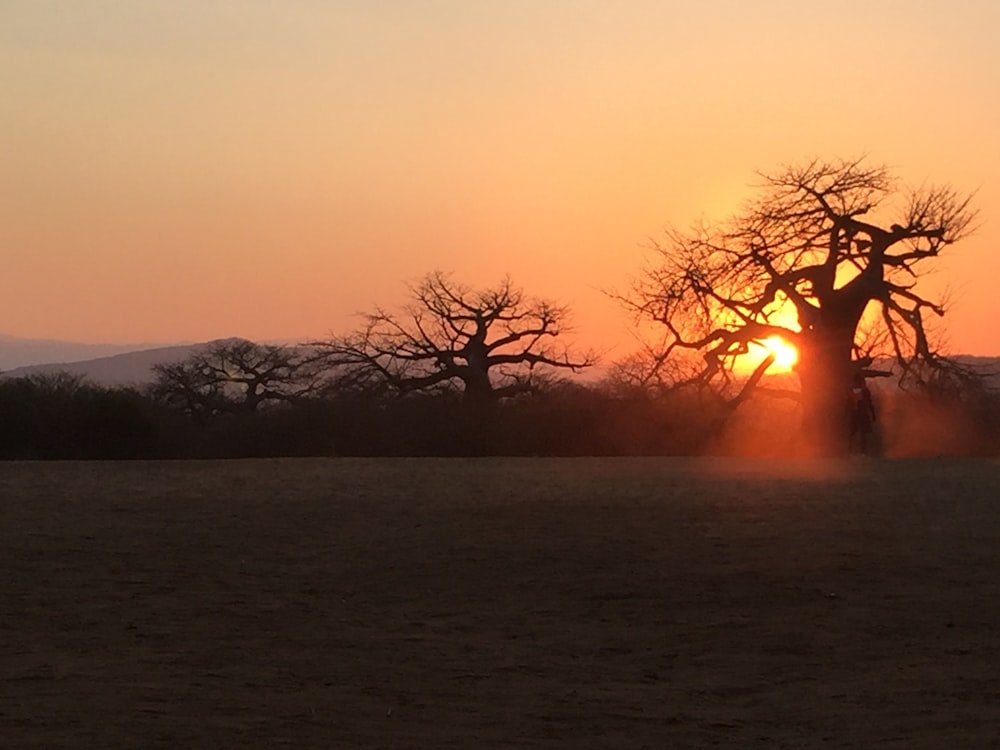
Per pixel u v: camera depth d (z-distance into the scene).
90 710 8.95
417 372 71.81
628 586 13.96
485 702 9.56
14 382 53.72
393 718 9.03
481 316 72.00
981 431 50.78
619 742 8.52
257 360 88.56
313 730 8.61
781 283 50.22
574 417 53.47
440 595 13.74
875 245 49.78
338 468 32.66
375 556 16.05
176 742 8.17
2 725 8.48
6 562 15.54
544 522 18.86
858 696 9.70
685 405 53.31
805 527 17.84
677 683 10.24
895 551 15.72
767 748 8.38
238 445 55.38
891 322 50.34
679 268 52.19
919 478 26.91
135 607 12.97
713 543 16.50
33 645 11.24
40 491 24.77
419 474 29.73
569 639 11.77
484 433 53.72
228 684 9.90
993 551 15.70
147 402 58.00
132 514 20.42
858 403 39.12
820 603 12.99
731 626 12.16
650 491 23.81
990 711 9.11
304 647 11.32
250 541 17.38
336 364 71.56
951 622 12.07
